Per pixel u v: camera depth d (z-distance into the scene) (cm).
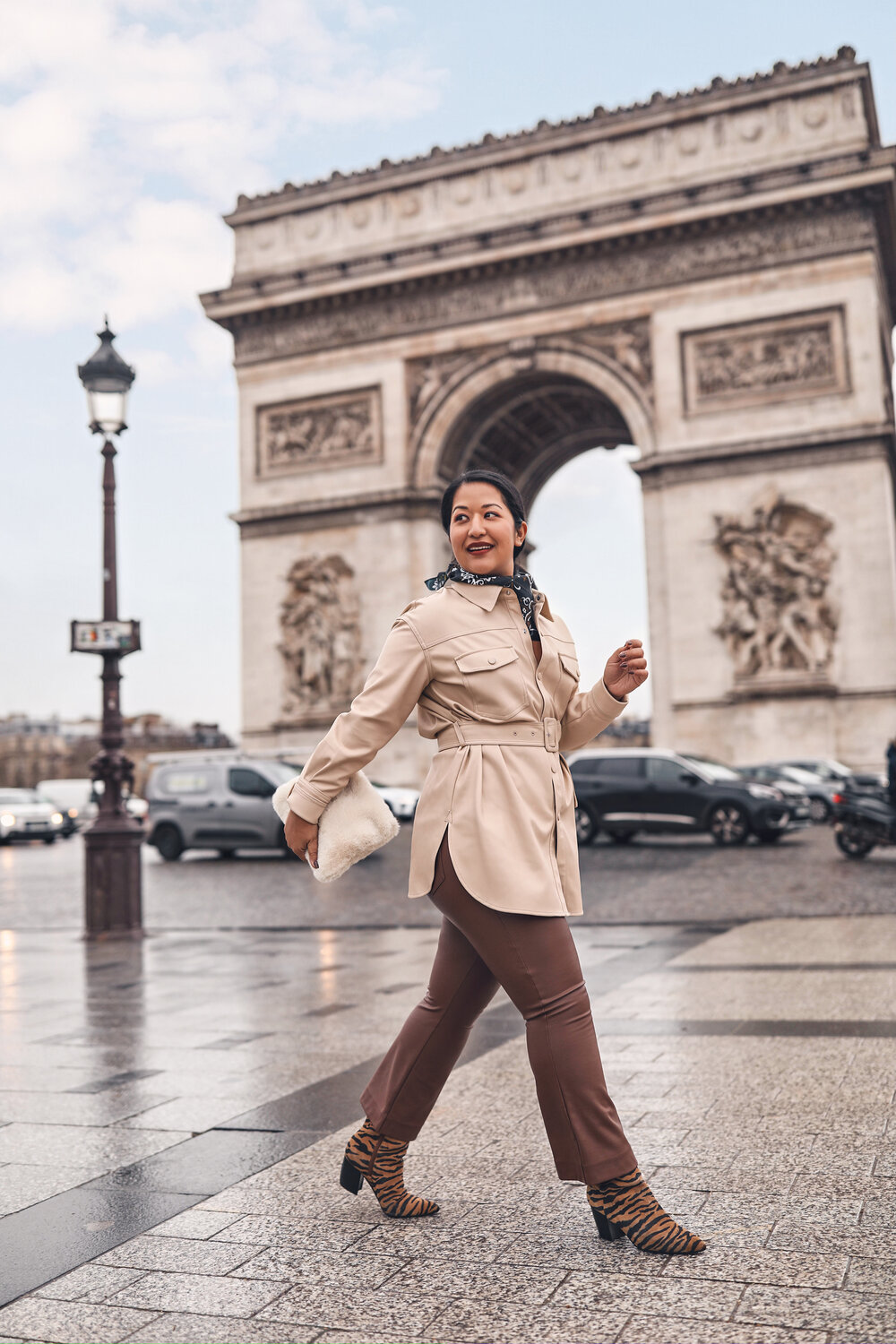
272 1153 635
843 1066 774
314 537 5184
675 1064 804
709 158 4681
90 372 1934
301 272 5225
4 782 18038
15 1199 573
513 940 484
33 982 1361
